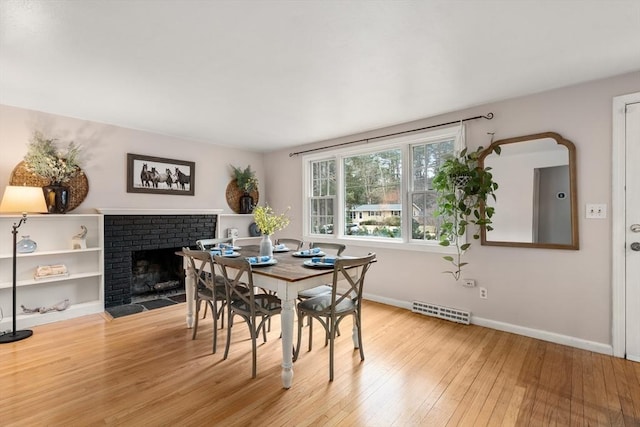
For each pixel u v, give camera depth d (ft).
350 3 5.26
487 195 10.02
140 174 13.17
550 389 6.63
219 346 8.77
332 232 15.07
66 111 10.83
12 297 10.03
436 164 11.64
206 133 13.82
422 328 10.09
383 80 8.38
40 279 10.38
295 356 7.91
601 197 8.24
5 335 9.32
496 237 9.89
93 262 11.99
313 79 8.30
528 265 9.40
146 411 5.91
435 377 7.12
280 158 17.31
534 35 6.24
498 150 9.75
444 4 5.27
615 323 8.07
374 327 10.18
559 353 8.28
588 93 8.42
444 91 9.11
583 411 5.92
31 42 6.40
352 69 7.72
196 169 15.12
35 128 10.69
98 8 5.33
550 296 9.04
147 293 14.17
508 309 9.78
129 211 12.39
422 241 11.91
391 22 5.80
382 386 6.76
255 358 7.15
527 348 8.59
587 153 8.43
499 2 5.23
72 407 6.01
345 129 13.15
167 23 5.80
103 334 9.58
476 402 6.20
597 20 5.74
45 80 8.29
